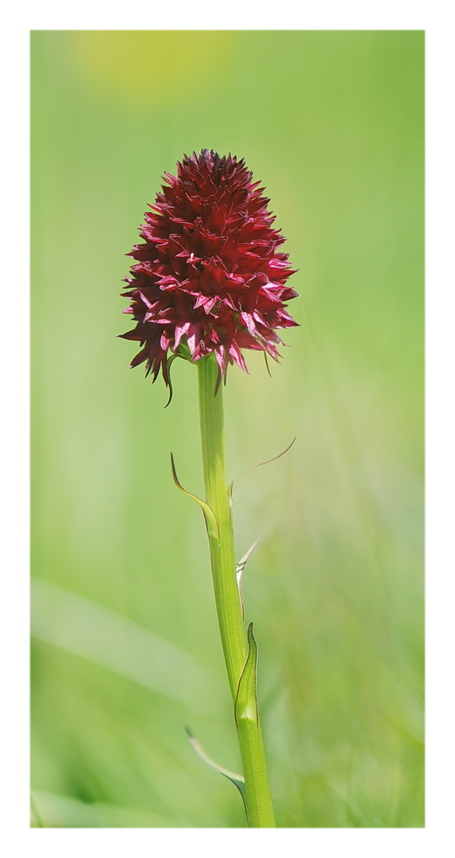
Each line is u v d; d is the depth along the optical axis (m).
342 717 0.25
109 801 0.26
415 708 0.25
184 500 0.29
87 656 0.27
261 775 0.22
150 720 0.27
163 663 0.27
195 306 0.21
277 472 0.28
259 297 0.22
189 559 0.29
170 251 0.21
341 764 0.25
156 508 0.29
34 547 0.29
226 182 0.22
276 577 0.27
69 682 0.27
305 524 0.27
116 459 0.29
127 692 0.27
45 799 0.25
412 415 0.29
